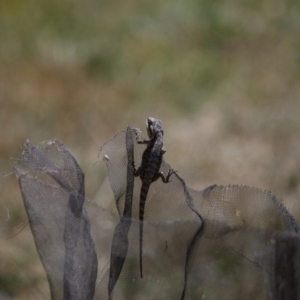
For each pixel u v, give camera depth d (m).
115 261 4.13
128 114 13.93
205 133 13.42
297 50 17.08
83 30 17.83
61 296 4.05
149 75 15.61
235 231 4.02
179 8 19.22
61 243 4.07
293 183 10.64
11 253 9.66
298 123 13.58
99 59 16.14
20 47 16.67
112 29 18.05
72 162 4.23
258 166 11.84
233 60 16.70
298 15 19.03
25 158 4.20
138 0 19.77
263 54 17.02
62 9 18.88
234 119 13.90
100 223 4.17
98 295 4.18
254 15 19.19
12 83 14.88
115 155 4.45
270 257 3.83
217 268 4.04
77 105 14.20
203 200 4.23
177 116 14.14
